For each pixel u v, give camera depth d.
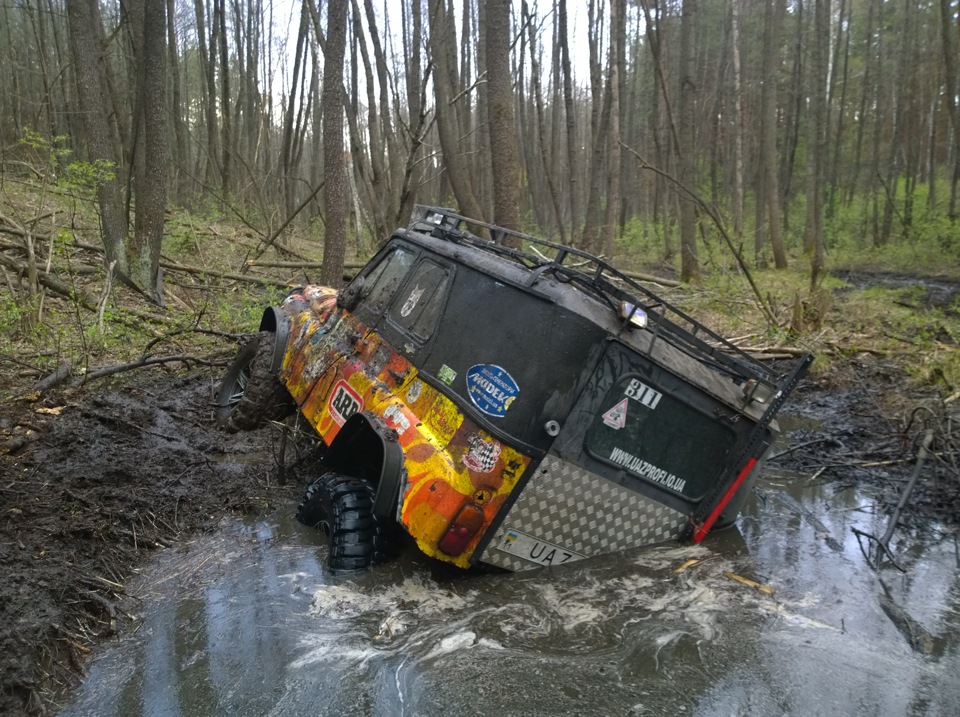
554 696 3.25
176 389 7.96
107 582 4.27
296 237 21.84
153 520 5.09
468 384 4.25
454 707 3.19
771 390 4.53
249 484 5.82
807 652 3.58
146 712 3.23
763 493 5.97
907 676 3.39
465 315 4.48
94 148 10.95
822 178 26.56
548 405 4.04
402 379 4.68
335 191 11.09
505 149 9.62
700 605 4.03
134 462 5.88
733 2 26.89
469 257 4.74
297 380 5.98
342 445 4.85
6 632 3.60
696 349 4.56
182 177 22.70
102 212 10.91
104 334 8.54
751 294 15.05
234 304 11.53
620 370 4.17
